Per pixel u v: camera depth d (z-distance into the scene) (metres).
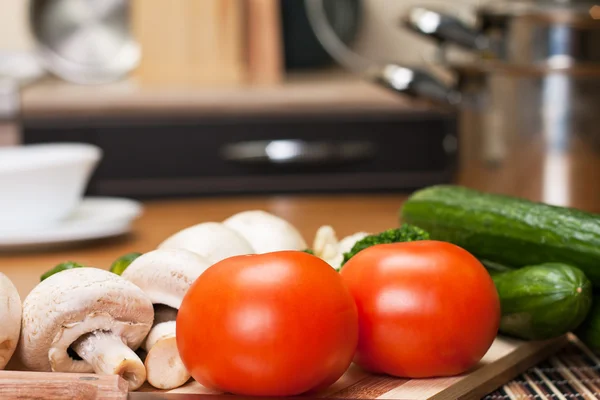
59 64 2.51
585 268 0.78
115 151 2.08
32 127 2.07
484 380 0.72
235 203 1.65
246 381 0.61
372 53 2.75
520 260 0.83
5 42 2.69
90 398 0.60
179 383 0.69
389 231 0.76
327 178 2.08
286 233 0.93
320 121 2.09
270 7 2.39
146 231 1.39
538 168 1.35
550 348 0.81
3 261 1.18
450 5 2.71
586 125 1.32
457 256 0.69
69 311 0.66
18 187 1.24
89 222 1.28
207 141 2.08
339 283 0.64
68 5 2.51
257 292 0.61
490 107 1.38
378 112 2.09
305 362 0.61
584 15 1.28
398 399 0.66
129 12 2.52
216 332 0.61
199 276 0.65
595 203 1.33
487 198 0.88
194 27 2.37
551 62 1.31
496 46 1.35
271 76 2.41
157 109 2.07
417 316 0.67
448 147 1.68
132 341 0.69
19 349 0.68
